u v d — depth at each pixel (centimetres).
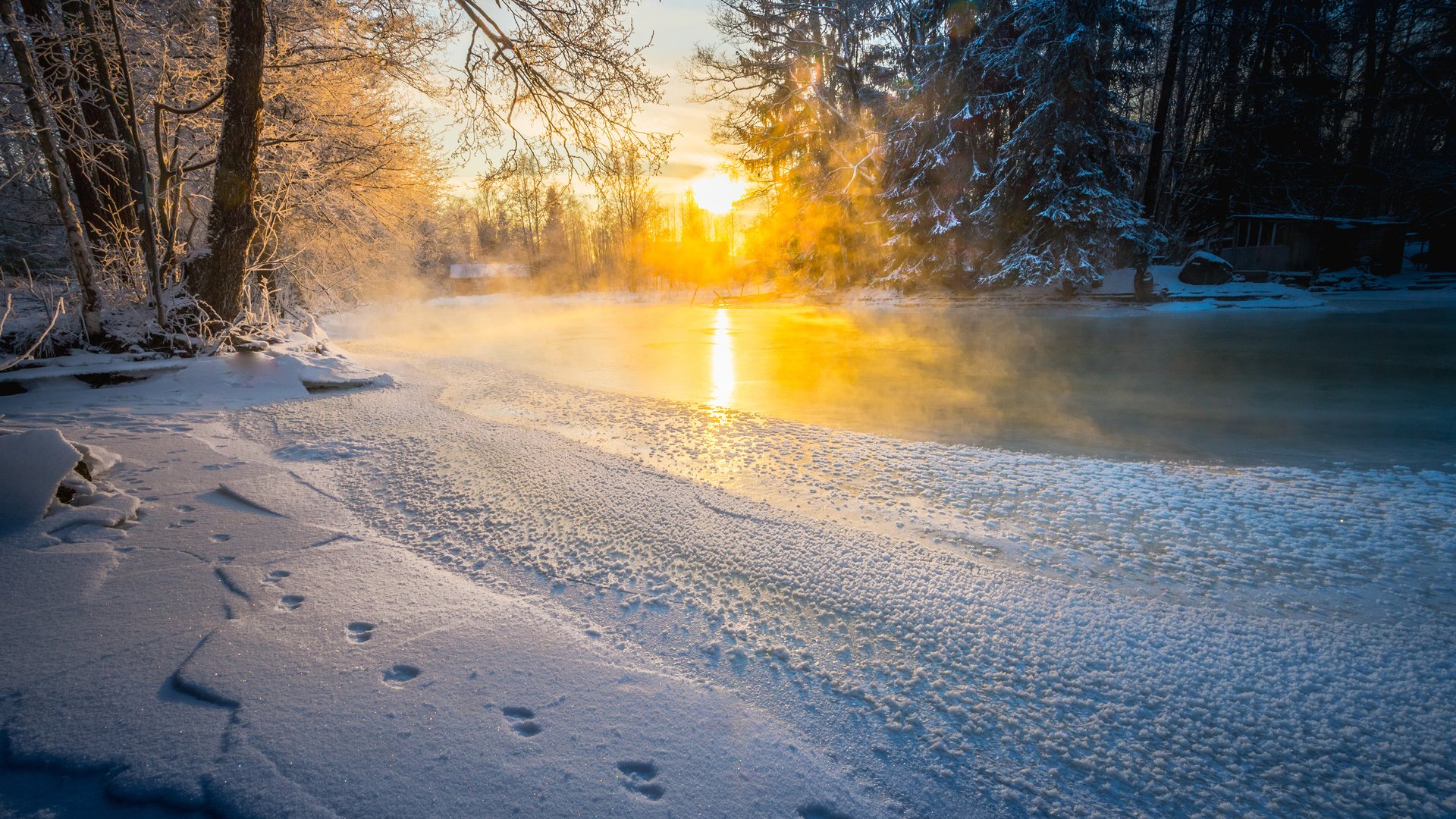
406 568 297
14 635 231
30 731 180
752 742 187
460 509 379
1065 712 206
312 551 314
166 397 701
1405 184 3050
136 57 934
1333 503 402
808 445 547
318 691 202
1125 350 1212
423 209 1575
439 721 189
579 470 458
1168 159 3241
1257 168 2822
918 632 251
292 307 1458
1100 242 2262
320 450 504
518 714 194
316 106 1177
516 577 294
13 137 886
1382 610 273
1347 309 1931
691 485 428
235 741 178
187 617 247
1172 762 185
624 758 177
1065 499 411
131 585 273
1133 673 227
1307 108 2770
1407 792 175
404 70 1139
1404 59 2892
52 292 851
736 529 352
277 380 784
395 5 1008
